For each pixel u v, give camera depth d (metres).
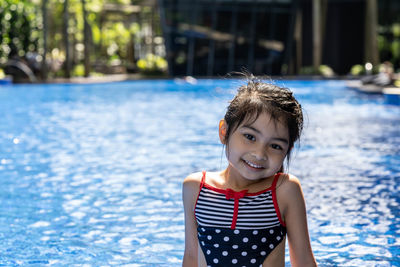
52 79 27.30
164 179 6.25
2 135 9.95
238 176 2.23
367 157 7.54
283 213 2.22
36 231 4.36
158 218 4.70
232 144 2.12
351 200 5.27
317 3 32.69
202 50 35.00
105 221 4.63
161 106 15.87
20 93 20.48
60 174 6.55
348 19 38.50
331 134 9.90
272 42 35.69
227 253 2.21
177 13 34.38
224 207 2.21
